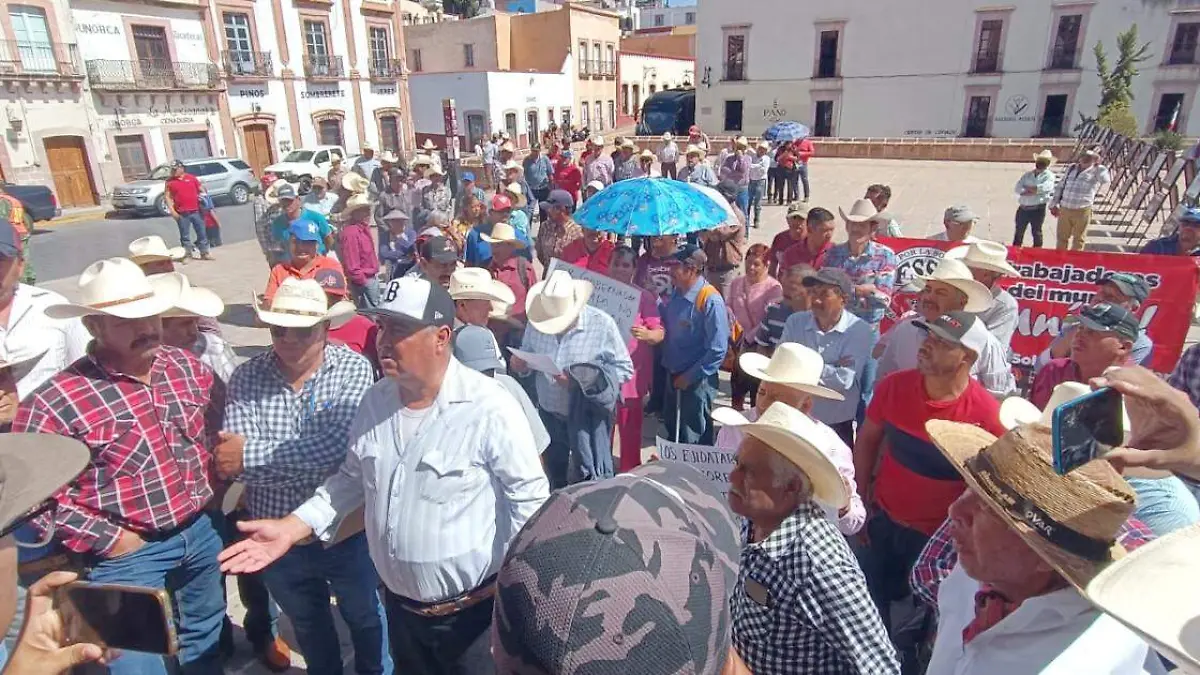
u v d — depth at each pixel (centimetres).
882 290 559
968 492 198
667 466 146
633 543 110
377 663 315
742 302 569
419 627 258
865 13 3822
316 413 293
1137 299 414
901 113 3897
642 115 4425
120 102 2731
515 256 616
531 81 4553
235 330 914
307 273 598
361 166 1414
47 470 159
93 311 261
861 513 316
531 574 109
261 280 1212
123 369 279
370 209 794
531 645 105
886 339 452
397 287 242
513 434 249
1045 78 3566
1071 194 1122
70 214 2355
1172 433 161
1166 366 590
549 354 440
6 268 334
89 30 2614
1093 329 347
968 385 319
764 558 219
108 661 188
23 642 166
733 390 560
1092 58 3472
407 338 238
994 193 1902
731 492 232
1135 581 133
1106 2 3391
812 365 327
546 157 1614
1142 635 127
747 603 224
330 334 449
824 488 217
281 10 3281
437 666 264
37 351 350
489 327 513
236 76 3117
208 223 1519
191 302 357
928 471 321
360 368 310
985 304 401
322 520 270
